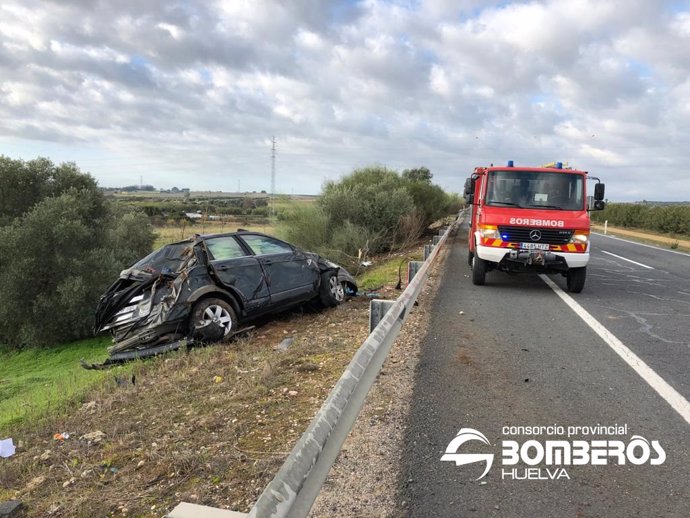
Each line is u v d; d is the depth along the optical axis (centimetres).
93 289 1612
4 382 1030
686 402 446
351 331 716
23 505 331
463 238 2311
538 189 1016
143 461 371
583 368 536
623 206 4222
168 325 698
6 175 1906
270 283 808
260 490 313
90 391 607
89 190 2017
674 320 772
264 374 529
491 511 287
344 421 286
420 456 347
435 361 552
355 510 287
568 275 1005
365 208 1894
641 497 302
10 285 1614
